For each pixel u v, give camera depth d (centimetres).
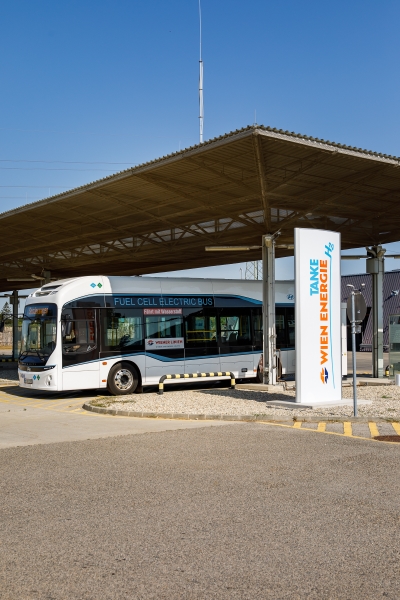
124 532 586
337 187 1728
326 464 873
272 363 1973
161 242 2594
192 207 1970
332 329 1545
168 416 1402
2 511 659
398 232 2395
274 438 1090
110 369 1891
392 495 709
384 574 482
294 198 1820
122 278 1964
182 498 703
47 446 1046
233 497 705
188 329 2062
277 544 550
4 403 1795
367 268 2423
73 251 2898
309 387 1505
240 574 483
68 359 1830
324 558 516
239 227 2259
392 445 1019
